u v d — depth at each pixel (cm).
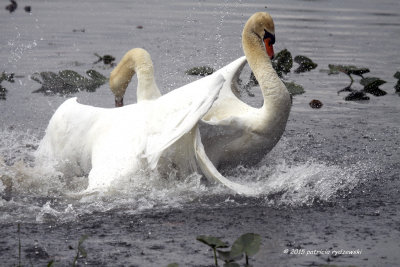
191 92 1048
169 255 832
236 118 1089
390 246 862
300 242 875
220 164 1125
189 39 2352
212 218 964
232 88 1260
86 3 3238
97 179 1038
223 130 1078
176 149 1038
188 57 2081
